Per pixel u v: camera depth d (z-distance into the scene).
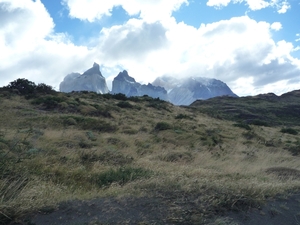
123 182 6.21
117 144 13.36
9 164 5.59
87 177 6.53
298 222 4.96
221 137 20.67
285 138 26.70
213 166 9.80
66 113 22.45
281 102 101.25
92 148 11.03
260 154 14.03
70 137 13.07
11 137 11.10
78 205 4.46
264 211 5.10
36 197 4.49
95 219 4.03
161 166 8.81
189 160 10.89
